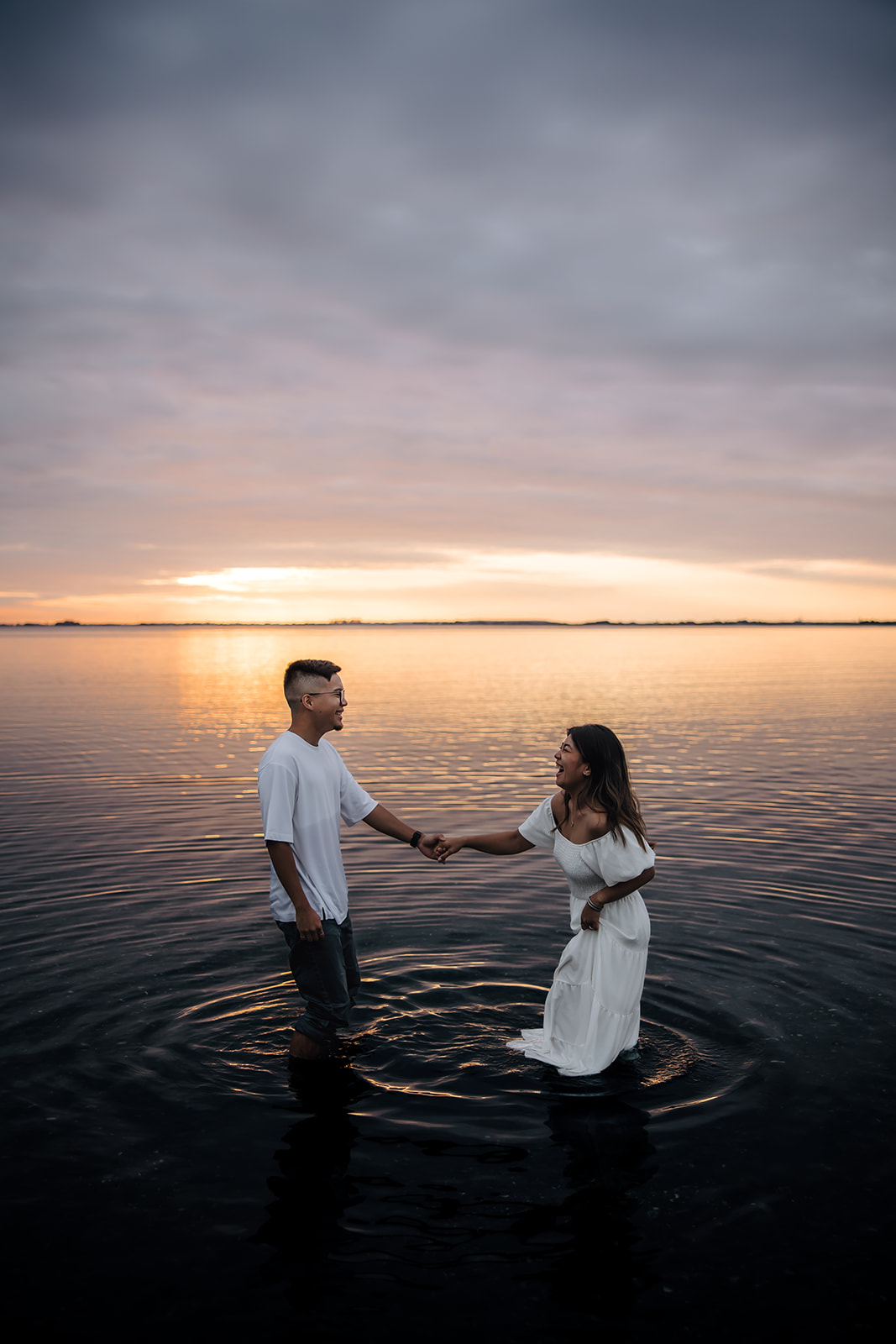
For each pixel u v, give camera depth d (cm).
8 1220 285
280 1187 305
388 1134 340
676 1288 256
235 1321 242
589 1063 395
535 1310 246
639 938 410
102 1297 251
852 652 5969
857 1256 269
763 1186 304
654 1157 324
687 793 1086
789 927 585
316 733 437
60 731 1745
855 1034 426
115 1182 306
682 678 3334
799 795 1068
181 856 768
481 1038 428
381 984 493
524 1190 303
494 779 1196
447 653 6000
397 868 739
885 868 733
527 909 626
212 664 4594
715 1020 443
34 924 583
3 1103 360
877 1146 329
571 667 4091
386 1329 240
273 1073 390
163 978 493
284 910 419
